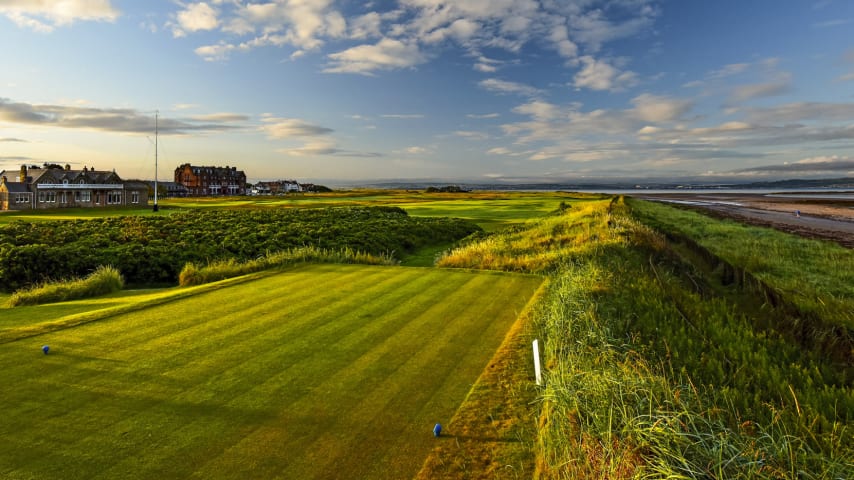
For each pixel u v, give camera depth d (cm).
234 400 628
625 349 705
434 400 628
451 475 468
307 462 491
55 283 1786
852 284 1577
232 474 470
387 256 2617
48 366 743
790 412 521
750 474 358
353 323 980
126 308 1099
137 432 547
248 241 2748
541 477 452
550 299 1091
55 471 472
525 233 2677
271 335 901
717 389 588
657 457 391
